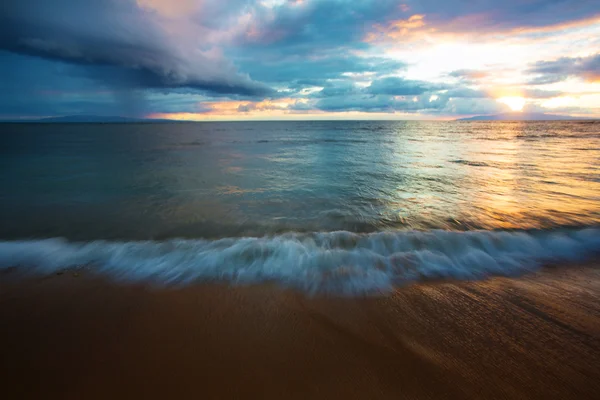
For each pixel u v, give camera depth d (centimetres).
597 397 227
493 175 1255
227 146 2834
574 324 316
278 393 230
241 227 666
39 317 329
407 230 633
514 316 331
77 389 235
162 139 3781
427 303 360
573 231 610
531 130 6388
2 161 1681
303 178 1230
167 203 857
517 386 236
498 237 573
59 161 1691
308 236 588
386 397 227
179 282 411
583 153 2036
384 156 1994
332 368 255
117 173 1327
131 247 539
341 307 352
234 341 291
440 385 237
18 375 249
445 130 7000
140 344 287
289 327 313
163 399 225
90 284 405
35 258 491
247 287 398
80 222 696
